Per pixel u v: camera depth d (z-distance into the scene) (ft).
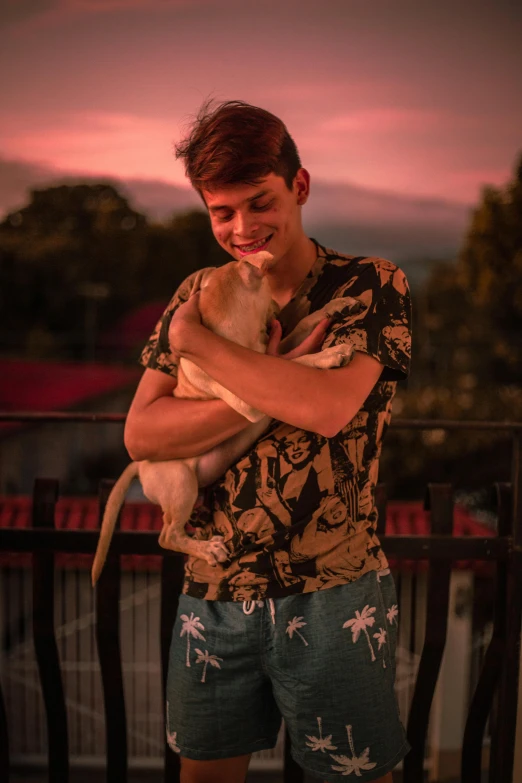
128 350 127.44
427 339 74.79
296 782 6.09
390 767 4.49
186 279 5.31
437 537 5.83
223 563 4.60
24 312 127.44
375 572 4.54
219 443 4.82
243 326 4.61
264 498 4.49
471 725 6.15
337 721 4.39
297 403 4.08
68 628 28.22
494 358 69.87
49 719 6.14
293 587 4.39
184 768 4.96
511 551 5.82
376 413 4.61
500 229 72.74
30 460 65.00
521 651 6.03
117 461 73.31
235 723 4.69
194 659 4.69
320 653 4.35
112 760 6.12
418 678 5.97
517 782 6.45
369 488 4.64
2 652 26.55
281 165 4.48
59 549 5.91
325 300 4.74
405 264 88.22
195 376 4.82
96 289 130.11
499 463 47.65
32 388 80.02
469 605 23.20
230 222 4.64
